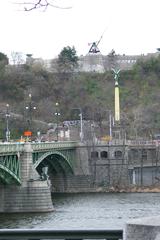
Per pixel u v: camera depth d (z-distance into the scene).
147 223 24.92
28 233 28.16
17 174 193.88
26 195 195.50
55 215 182.62
